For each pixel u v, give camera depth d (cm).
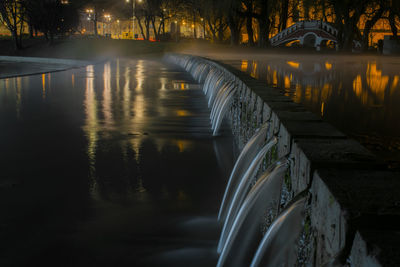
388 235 169
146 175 626
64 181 598
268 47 4666
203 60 2177
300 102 857
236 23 5281
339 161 263
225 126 964
